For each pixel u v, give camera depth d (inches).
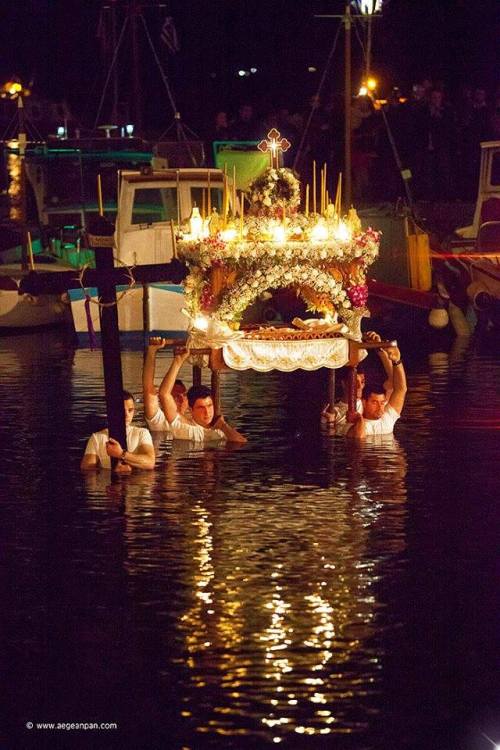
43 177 2425.0
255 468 1160.8
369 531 956.0
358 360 1322.6
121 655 725.9
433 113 2471.7
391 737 636.1
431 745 628.7
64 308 2399.1
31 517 999.6
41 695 680.4
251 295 1294.3
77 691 684.1
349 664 712.4
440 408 1470.2
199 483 1104.8
